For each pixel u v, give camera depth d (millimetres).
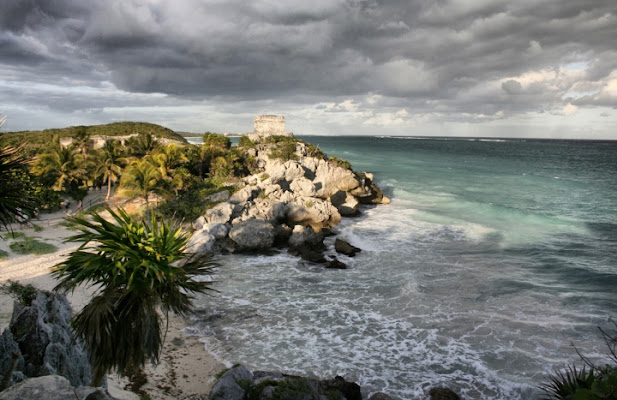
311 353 20594
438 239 42031
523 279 30391
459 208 57375
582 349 20625
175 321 23641
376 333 22578
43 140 106250
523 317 24234
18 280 27094
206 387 17406
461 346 21141
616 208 57625
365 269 33375
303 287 29391
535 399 16859
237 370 14906
